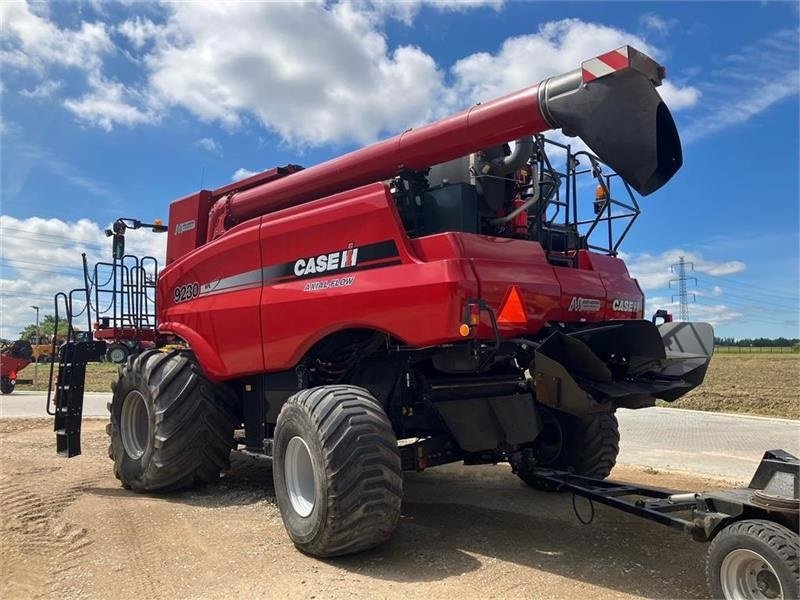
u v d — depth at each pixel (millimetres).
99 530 4938
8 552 4434
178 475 6137
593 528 4973
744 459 8297
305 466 4531
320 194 5836
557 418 6105
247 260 5770
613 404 4707
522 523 5117
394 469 4195
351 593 3689
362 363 5402
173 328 6734
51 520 5191
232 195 6859
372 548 4430
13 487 6406
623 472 7359
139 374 6422
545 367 4230
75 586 3879
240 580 3914
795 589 2848
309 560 4242
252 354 5656
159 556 4359
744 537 3072
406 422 5137
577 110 3967
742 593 3152
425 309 4246
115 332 7594
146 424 6492
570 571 4039
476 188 4973
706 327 5223
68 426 7008
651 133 3980
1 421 12016
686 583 3855
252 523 5109
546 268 4844
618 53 3844
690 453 8805
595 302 5188
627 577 3947
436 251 4332
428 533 4832
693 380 5062
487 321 4223
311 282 5094
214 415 6305
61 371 7168
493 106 4395
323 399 4387
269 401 5898
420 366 5008
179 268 6750
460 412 4773
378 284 4547
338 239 4918
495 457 5227
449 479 6871
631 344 4762
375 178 5332
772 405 16953
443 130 4672
